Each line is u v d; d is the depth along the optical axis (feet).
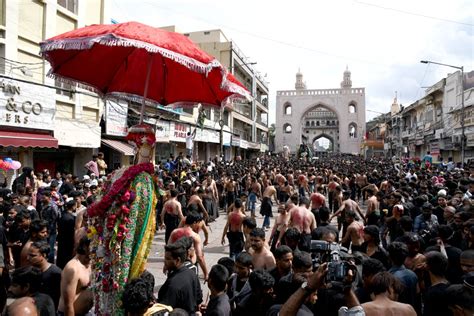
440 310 10.49
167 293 11.30
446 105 93.56
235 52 111.75
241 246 24.12
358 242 19.25
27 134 35.42
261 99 169.99
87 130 44.37
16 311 8.96
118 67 11.68
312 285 7.60
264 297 10.46
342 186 46.24
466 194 25.59
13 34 35.35
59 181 32.27
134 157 10.30
